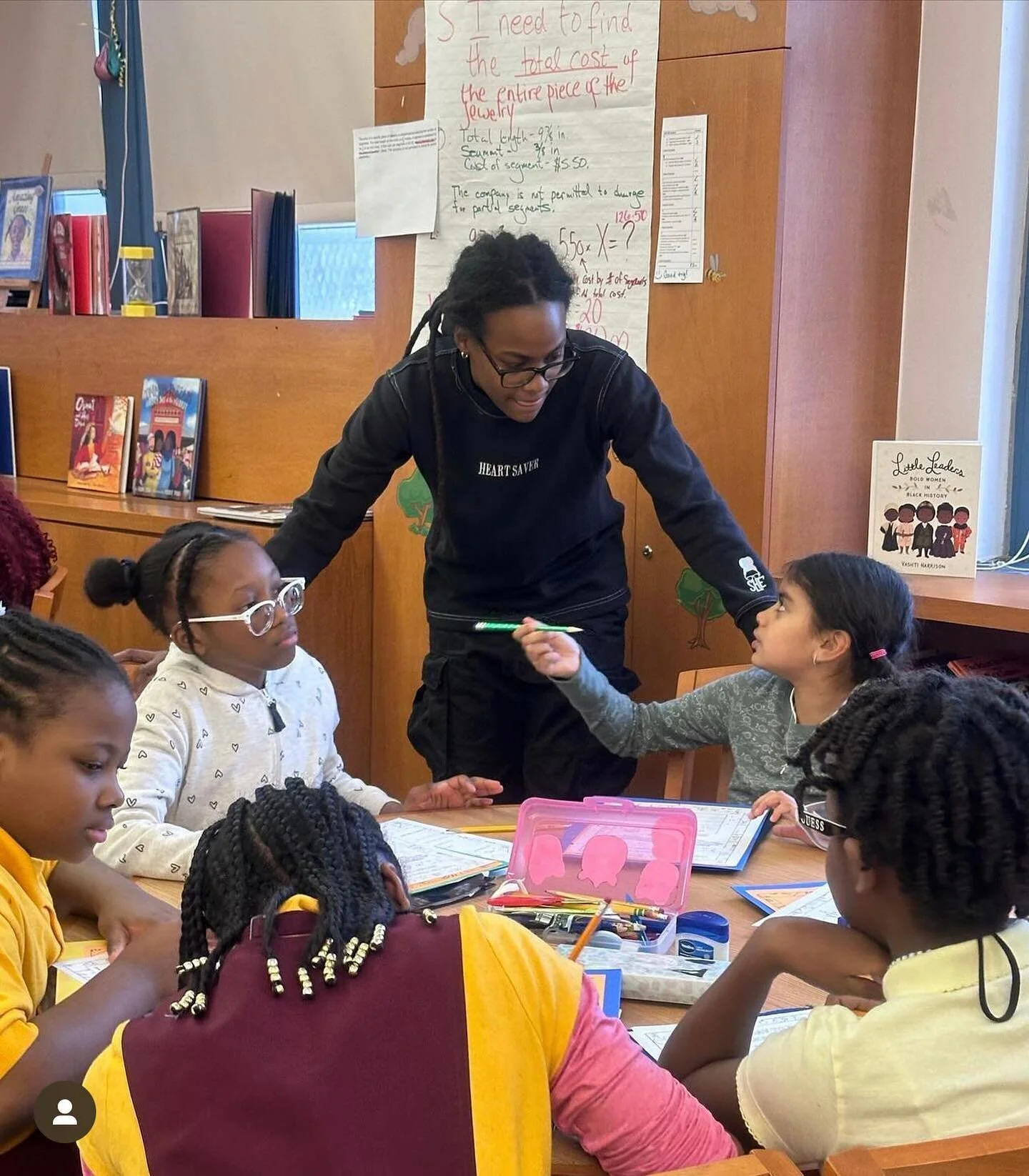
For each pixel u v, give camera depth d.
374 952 0.85
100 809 1.03
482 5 2.50
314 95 3.70
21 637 1.04
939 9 2.51
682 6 2.29
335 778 1.89
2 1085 0.94
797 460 2.43
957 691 0.93
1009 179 2.55
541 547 2.20
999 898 0.88
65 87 4.35
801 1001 1.14
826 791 0.97
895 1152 0.73
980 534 2.66
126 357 3.62
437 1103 0.81
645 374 2.16
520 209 2.54
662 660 2.54
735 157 2.28
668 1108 0.88
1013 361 2.64
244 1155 0.79
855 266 2.49
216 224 3.49
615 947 1.21
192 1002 0.84
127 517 3.20
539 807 1.39
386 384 2.15
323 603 2.83
